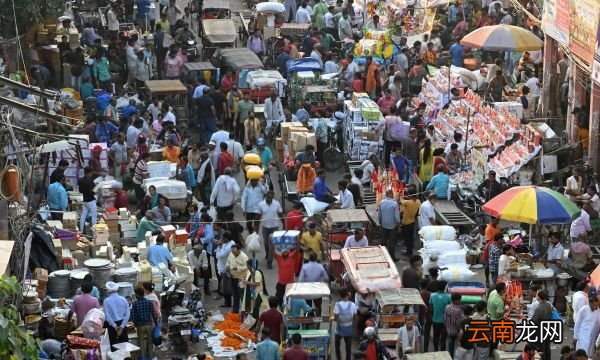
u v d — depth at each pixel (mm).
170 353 41219
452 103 58469
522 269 43594
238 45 76062
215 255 45062
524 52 65125
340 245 46844
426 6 72250
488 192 50250
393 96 63094
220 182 49938
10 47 63219
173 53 66750
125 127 57688
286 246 44938
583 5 53406
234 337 41969
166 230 45781
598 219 48281
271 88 63594
